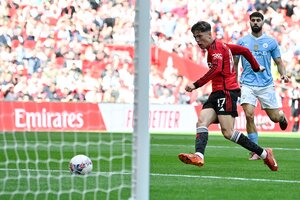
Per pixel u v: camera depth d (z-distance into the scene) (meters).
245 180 20.91
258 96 29.89
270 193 17.97
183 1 60.59
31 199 16.31
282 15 60.59
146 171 13.27
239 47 23.47
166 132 51.22
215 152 33.78
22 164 25.17
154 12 60.00
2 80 54.44
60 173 21.73
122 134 46.94
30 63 55.12
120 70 55.59
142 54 13.34
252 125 29.72
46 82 54.88
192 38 59.66
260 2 61.03
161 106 51.25
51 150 33.03
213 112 23.06
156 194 17.48
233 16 61.03
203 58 59.34
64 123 49.81
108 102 53.78
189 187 18.97
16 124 48.66
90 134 46.31
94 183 19.19
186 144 39.31
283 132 52.97
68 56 55.66
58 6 56.56
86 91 55.25
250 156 29.12
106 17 57.38
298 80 56.81
